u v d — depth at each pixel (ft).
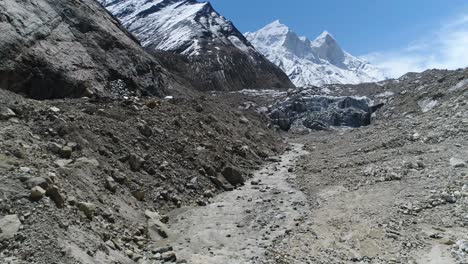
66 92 94.43
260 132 133.08
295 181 84.12
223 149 93.04
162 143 79.00
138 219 55.42
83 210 46.44
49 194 43.27
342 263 45.73
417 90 183.11
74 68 100.32
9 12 94.12
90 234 43.16
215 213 64.08
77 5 121.08
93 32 118.21
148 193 64.39
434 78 186.91
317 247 50.60
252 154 101.96
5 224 37.04
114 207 53.98
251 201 70.79
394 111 177.06
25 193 41.42
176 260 46.47
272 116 197.77
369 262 45.44
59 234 38.83
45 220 39.29
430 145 86.94
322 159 101.24
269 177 88.17
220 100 204.95
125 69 118.73
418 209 57.11
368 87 223.51
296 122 199.21
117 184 59.72
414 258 45.44
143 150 72.95
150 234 53.88
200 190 72.64
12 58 87.30
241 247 51.57
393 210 58.23
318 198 71.10
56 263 35.12
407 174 72.74
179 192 69.00
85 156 60.59
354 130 151.23
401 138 97.81
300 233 55.47
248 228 58.18
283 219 61.41
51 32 102.73
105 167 61.31
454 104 112.98
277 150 123.34
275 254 48.62
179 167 75.36
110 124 73.92
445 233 50.19
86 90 96.99
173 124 88.84
